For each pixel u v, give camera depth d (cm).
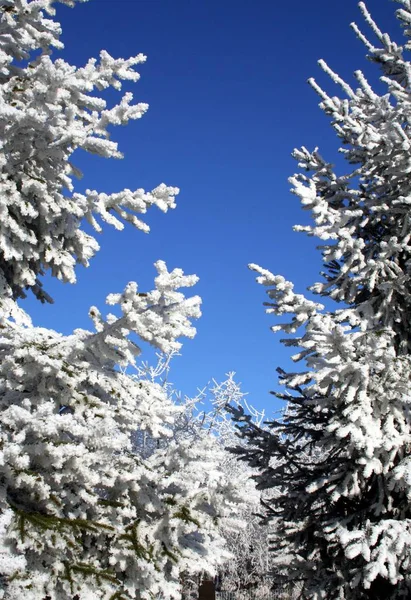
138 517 397
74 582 320
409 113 775
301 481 780
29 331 395
